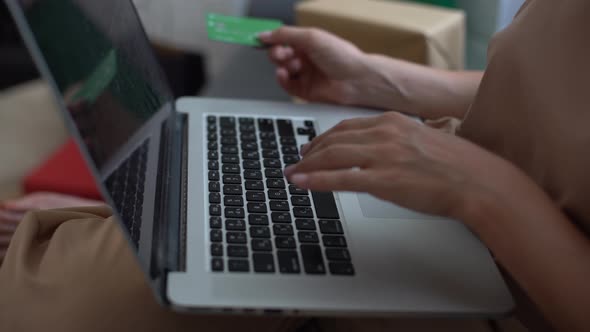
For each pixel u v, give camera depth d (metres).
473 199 0.51
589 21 0.58
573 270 0.50
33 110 1.59
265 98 1.78
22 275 0.63
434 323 0.64
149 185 0.62
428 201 0.52
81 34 0.57
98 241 0.67
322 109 0.88
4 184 1.33
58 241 0.68
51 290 0.61
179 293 0.52
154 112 0.74
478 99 0.69
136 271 0.63
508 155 0.65
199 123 0.81
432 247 0.60
